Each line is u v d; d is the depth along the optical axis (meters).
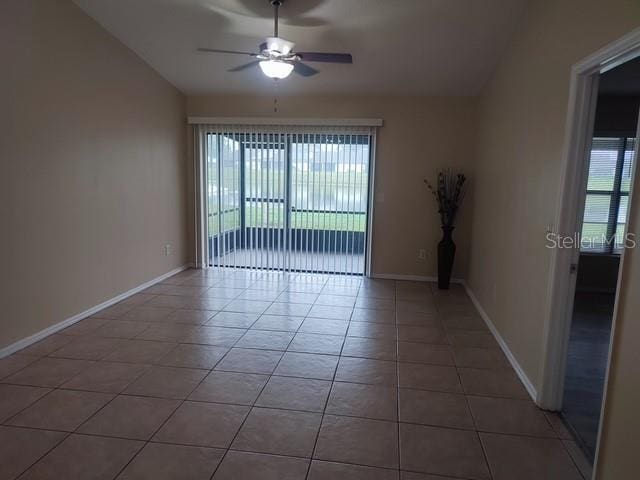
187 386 2.73
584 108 2.27
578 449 2.18
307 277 5.63
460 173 5.32
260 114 5.57
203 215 5.91
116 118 4.20
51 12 3.31
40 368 2.92
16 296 3.13
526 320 2.89
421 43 3.94
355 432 2.29
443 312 4.35
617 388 1.70
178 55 4.48
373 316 4.17
